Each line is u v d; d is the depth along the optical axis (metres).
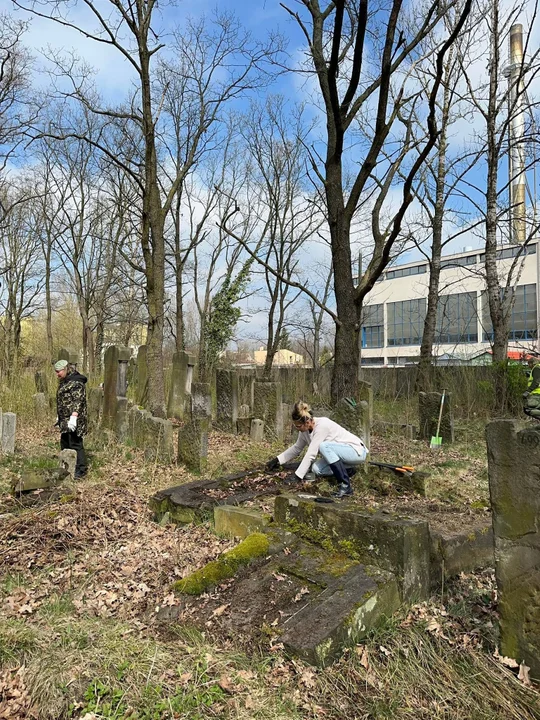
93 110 11.98
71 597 4.07
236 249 24.75
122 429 9.63
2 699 2.81
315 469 5.82
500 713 2.80
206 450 7.74
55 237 24.70
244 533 5.04
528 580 2.99
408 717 2.79
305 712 2.79
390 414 13.98
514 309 30.92
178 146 20.81
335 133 8.45
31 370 16.16
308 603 3.49
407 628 3.46
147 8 11.76
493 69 13.23
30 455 8.30
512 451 3.04
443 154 15.02
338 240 8.55
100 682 2.90
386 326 40.72
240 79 14.73
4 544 4.97
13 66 15.19
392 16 7.21
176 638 3.44
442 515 5.25
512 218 14.69
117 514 5.92
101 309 26.28
